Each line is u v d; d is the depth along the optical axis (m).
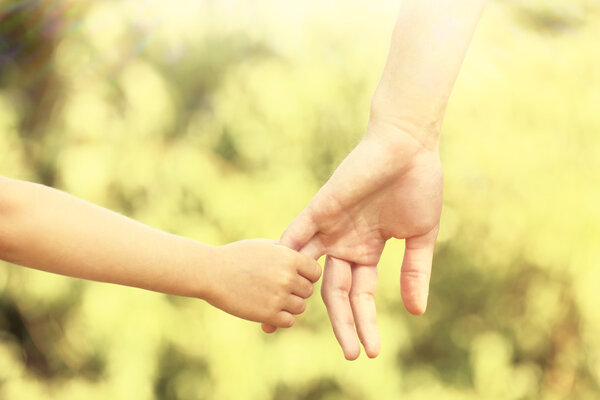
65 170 1.80
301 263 1.14
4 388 1.90
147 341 1.87
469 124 2.03
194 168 1.87
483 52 2.01
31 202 1.04
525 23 2.04
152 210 1.85
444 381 2.24
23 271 1.89
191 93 2.01
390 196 1.16
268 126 1.95
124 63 1.87
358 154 1.15
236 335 1.92
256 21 1.94
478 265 2.18
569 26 2.07
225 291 1.11
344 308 1.17
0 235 1.03
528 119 2.02
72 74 1.85
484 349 2.21
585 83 2.02
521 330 2.26
